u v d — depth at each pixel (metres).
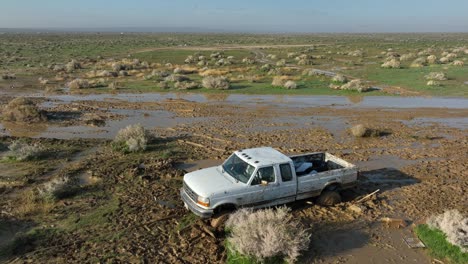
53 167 14.40
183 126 21.80
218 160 15.62
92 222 10.06
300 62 60.94
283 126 22.12
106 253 8.67
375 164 15.70
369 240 9.45
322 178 11.07
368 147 18.19
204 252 8.79
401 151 17.61
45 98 31.25
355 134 20.08
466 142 19.31
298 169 11.67
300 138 19.56
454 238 8.82
